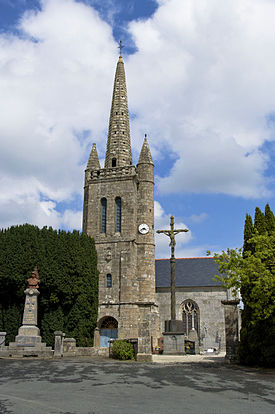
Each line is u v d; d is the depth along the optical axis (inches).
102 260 1582.2
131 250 1571.1
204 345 1685.5
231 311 880.3
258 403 412.8
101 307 1517.0
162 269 1937.7
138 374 631.2
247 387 514.3
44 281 1274.6
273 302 761.0
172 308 1109.1
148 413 361.1
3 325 1267.2
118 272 1550.2
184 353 1063.0
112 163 1812.3
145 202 1700.3
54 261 1307.8
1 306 1296.8
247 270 774.5
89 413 359.6
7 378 579.8
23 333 1063.6
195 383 541.6
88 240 1482.5
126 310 1487.5
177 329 1103.0
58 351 995.3
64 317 1304.1
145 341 900.0
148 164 1763.0
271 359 756.0
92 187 1717.5
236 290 824.9
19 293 1258.0
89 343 1316.4
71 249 1343.5
